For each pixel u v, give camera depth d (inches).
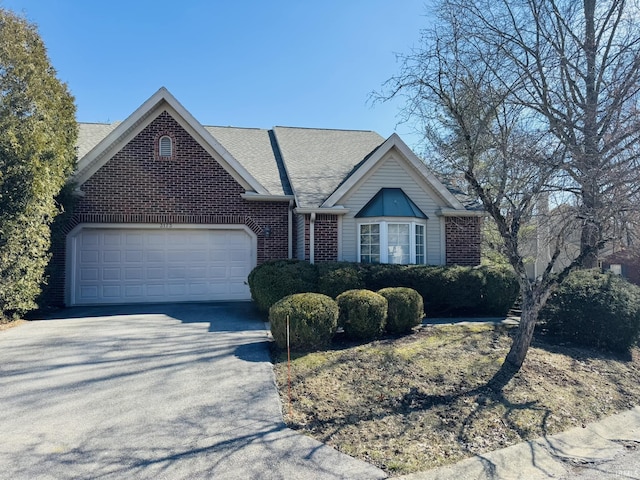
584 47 344.5
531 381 256.7
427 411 213.3
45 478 146.4
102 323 390.6
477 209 520.4
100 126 655.1
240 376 251.3
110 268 517.7
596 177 257.4
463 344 315.9
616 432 214.5
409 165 522.9
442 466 165.3
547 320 366.3
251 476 151.8
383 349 298.8
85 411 202.4
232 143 659.4
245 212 540.1
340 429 192.2
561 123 285.4
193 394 225.0
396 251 495.2
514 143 277.0
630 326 336.5
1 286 354.9
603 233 261.1
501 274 450.6
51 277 487.2
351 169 581.6
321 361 273.6
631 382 286.0
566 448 190.4
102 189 506.3
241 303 520.1
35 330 359.6
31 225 376.5
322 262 449.1
